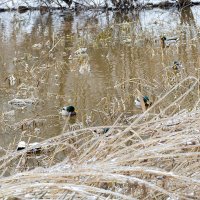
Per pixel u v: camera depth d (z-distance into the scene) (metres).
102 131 8.38
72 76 15.08
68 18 29.89
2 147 9.34
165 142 5.35
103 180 4.58
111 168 4.60
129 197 4.21
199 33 21.62
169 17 28.38
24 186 4.30
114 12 32.34
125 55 17.80
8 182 4.68
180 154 4.84
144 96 11.61
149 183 4.39
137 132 5.60
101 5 32.97
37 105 12.28
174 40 20.00
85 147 6.33
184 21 26.25
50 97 12.95
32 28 25.70
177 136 5.21
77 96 12.91
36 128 10.49
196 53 17.25
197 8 31.97
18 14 32.31
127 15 30.58
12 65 16.81
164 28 23.81
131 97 12.47
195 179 4.59
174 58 16.66
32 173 4.55
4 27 26.34
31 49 19.56
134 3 32.81
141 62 16.42
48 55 18.25
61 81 14.52
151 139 5.28
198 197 4.63
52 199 4.31
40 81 14.50
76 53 18.53
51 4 33.62
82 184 4.54
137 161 4.94
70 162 5.23
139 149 5.17
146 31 22.73
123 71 15.38
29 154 7.84
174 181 4.73
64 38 22.08
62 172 4.60
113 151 5.33
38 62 17.19
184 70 14.47
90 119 10.86
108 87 13.61
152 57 17.09
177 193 4.64
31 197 4.39
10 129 10.48
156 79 14.05
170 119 5.71
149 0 33.44
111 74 15.10
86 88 13.66
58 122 10.88
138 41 20.28
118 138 5.49
